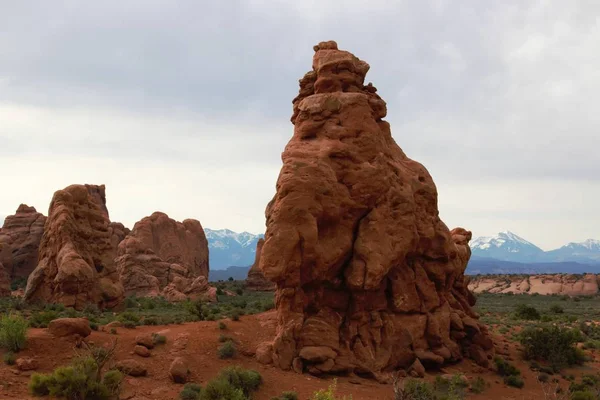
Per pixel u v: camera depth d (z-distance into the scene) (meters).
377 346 30.38
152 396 23.06
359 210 30.31
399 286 31.94
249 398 23.53
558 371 34.84
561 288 137.12
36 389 20.89
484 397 28.98
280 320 28.72
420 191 33.78
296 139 31.27
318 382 26.77
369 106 32.22
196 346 28.16
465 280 39.38
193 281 67.69
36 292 44.09
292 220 27.98
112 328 29.38
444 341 33.41
